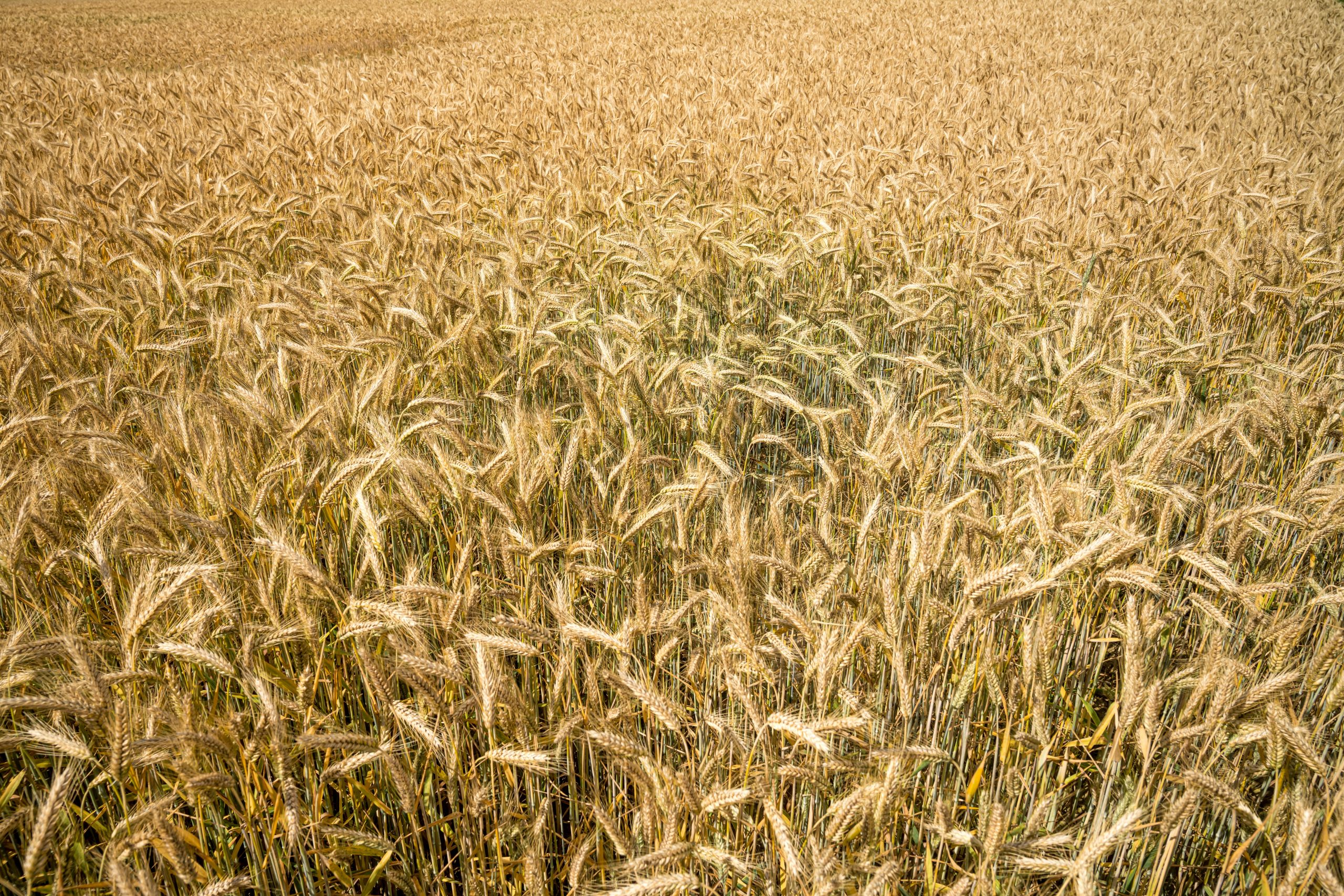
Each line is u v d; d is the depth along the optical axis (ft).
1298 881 6.02
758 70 57.36
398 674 6.81
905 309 15.76
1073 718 8.63
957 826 7.98
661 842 6.86
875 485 9.98
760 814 7.71
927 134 33.71
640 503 10.09
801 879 6.45
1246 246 19.77
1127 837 6.44
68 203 22.15
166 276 17.70
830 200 22.30
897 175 25.29
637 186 25.16
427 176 26.73
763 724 6.83
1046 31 78.48
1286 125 38.04
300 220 22.62
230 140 32.32
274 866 6.76
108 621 9.08
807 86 51.93
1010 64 61.05
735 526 8.45
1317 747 8.23
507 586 9.21
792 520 11.85
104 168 26.66
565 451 12.42
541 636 7.25
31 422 9.49
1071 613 9.21
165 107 44.68
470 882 7.29
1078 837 7.88
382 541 8.96
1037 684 7.20
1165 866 6.74
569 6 139.74
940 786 8.29
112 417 10.78
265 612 8.17
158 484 9.90
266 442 10.93
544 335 14.28
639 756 6.64
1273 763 6.49
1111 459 12.82
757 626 8.54
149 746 5.77
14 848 7.79
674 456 13.24
